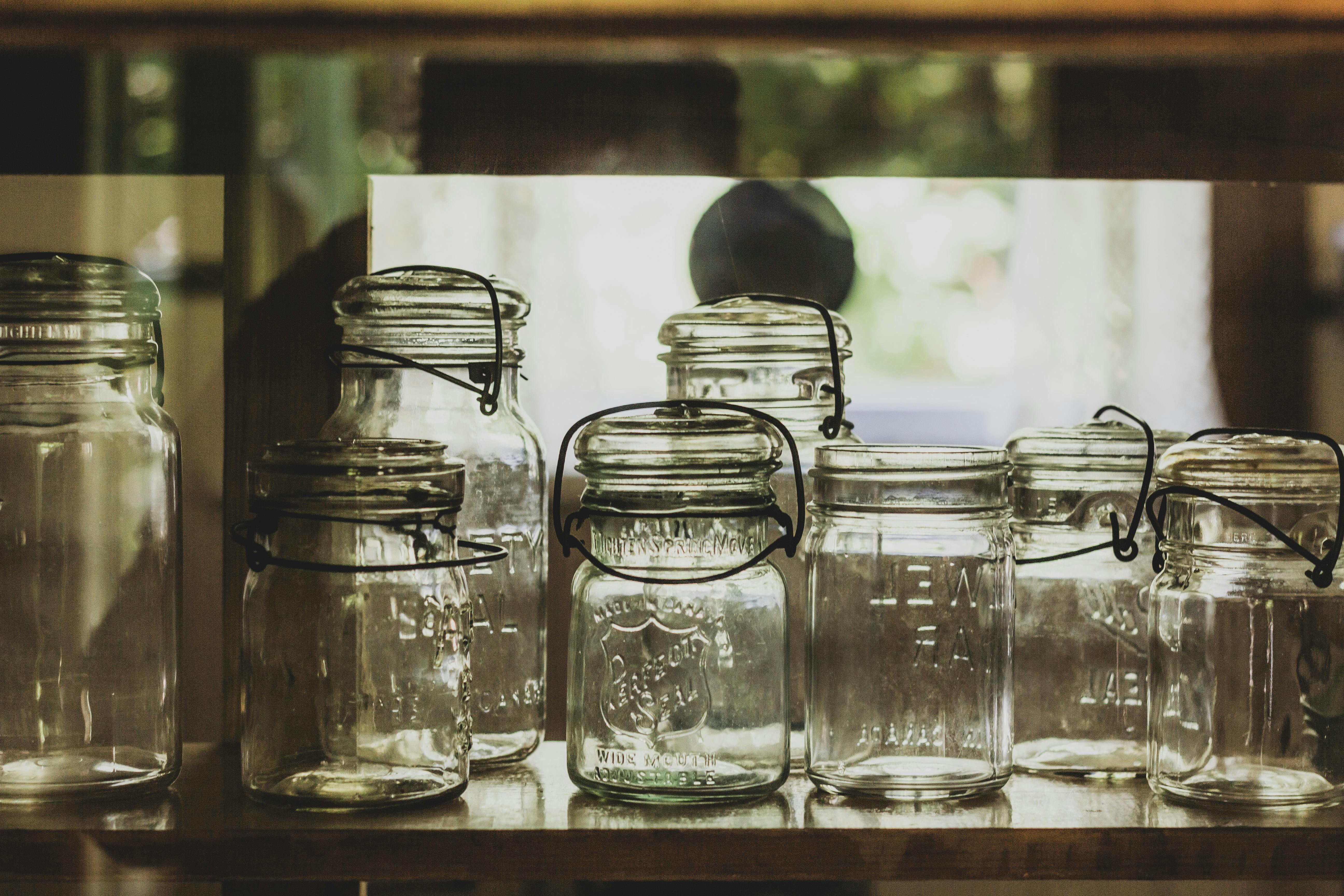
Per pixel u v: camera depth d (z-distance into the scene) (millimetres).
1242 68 531
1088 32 485
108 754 692
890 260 2648
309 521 663
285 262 851
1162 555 708
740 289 1112
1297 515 666
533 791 698
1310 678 664
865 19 485
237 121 682
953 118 677
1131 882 1031
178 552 736
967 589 689
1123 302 2016
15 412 696
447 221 1740
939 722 681
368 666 658
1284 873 620
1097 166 807
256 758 662
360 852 618
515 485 778
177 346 974
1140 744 745
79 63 527
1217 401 1028
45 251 942
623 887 1013
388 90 607
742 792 663
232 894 797
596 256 1987
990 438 2309
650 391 2033
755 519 686
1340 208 1016
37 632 688
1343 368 1020
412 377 766
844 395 753
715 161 799
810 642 708
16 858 615
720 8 482
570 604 710
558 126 707
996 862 620
